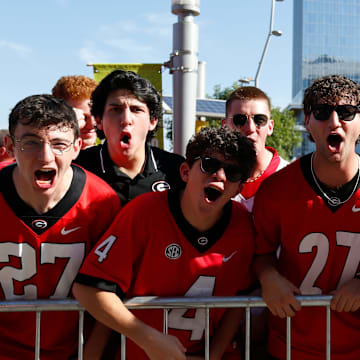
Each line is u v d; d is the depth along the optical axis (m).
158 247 2.33
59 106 2.28
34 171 2.21
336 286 2.56
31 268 2.36
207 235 2.35
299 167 2.54
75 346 2.53
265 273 2.47
